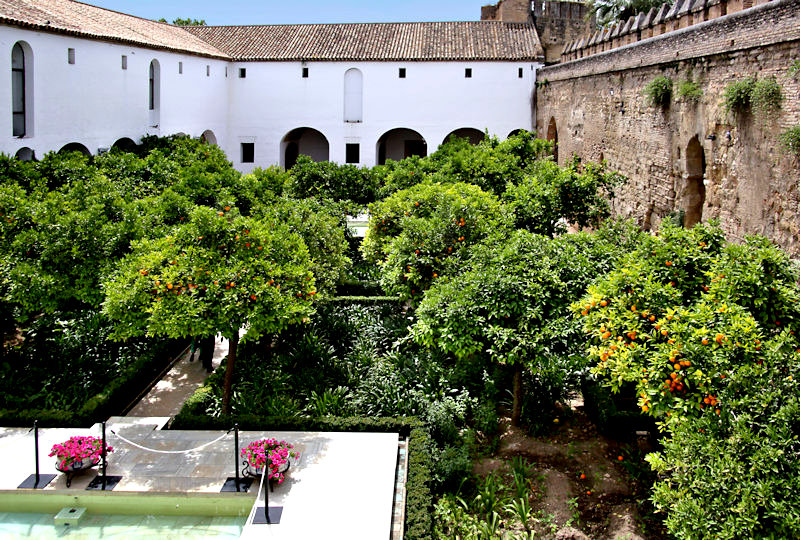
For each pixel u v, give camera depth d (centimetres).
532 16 3841
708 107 1697
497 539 929
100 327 1529
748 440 686
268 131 3847
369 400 1270
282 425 1151
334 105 3791
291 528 861
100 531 901
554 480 1063
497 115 3719
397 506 941
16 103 2247
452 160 2178
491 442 1171
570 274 1108
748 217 1522
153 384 1434
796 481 653
